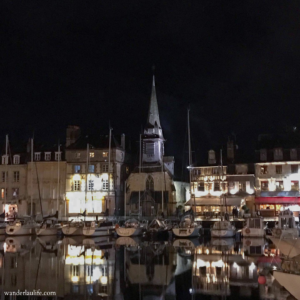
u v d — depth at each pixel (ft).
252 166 287.48
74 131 331.98
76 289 107.96
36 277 120.16
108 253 162.71
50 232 236.22
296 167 275.80
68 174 321.93
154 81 338.34
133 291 106.01
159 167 316.19
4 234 243.60
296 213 267.59
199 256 152.97
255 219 207.31
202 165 296.30
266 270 126.00
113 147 318.65
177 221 262.26
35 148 338.34
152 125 326.44
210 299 98.84
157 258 149.59
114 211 311.68
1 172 333.21
